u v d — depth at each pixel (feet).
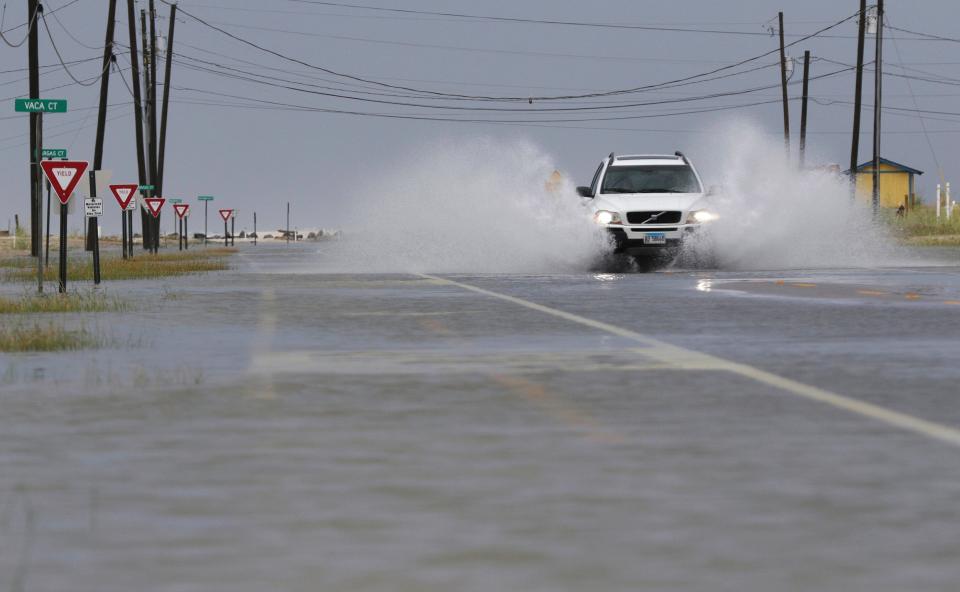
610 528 60.49
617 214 308.19
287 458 77.87
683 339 146.20
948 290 226.99
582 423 90.02
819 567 53.88
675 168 322.14
